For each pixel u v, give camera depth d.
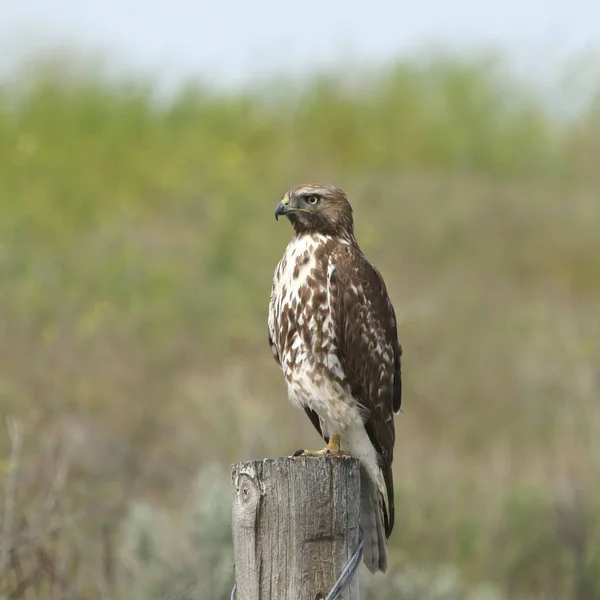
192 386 15.97
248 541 5.93
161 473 13.37
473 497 12.66
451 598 9.89
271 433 13.05
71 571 9.63
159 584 9.50
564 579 11.31
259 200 22.48
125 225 21.66
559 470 13.34
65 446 12.45
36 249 19.53
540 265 22.02
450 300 19.77
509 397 16.25
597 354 16.95
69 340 16.30
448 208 23.55
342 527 5.96
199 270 19.83
